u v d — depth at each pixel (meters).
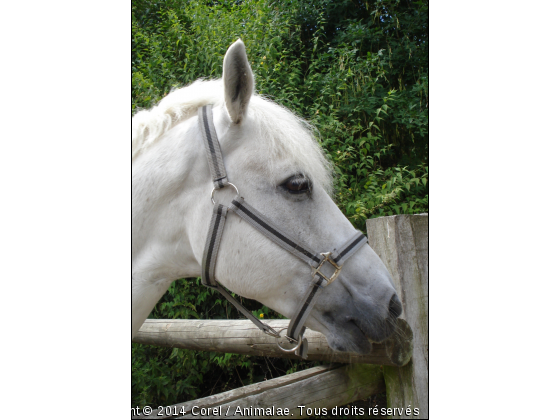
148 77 2.89
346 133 2.67
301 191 1.05
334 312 1.05
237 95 1.04
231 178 1.05
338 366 1.44
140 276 1.18
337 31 3.67
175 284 2.52
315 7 3.75
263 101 1.17
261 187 1.05
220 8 3.59
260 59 2.93
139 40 3.15
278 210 1.04
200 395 2.54
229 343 1.76
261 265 1.05
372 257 1.09
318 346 1.42
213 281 1.13
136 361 2.39
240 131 1.07
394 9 3.62
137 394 2.20
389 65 3.24
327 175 1.17
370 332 1.03
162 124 1.19
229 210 1.05
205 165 1.09
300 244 1.04
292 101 2.84
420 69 3.24
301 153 1.05
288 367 2.47
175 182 1.12
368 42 3.46
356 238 1.08
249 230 1.05
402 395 1.29
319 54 3.23
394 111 2.96
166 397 2.24
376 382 1.44
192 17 3.27
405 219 1.32
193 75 2.94
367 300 1.03
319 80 3.04
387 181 2.52
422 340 1.28
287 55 3.24
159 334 2.09
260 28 3.18
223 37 3.08
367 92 3.01
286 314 1.09
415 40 3.46
